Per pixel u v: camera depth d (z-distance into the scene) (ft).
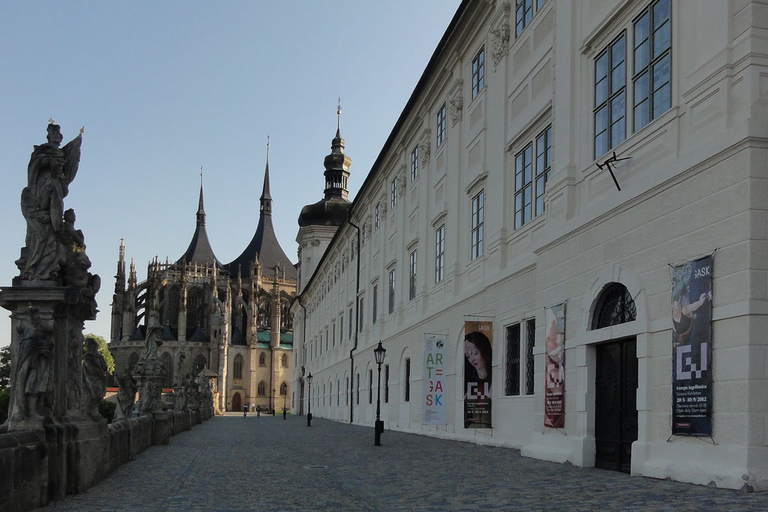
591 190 59.21
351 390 194.39
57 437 41.22
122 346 498.28
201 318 522.88
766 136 40.14
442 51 108.47
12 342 41.27
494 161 89.10
